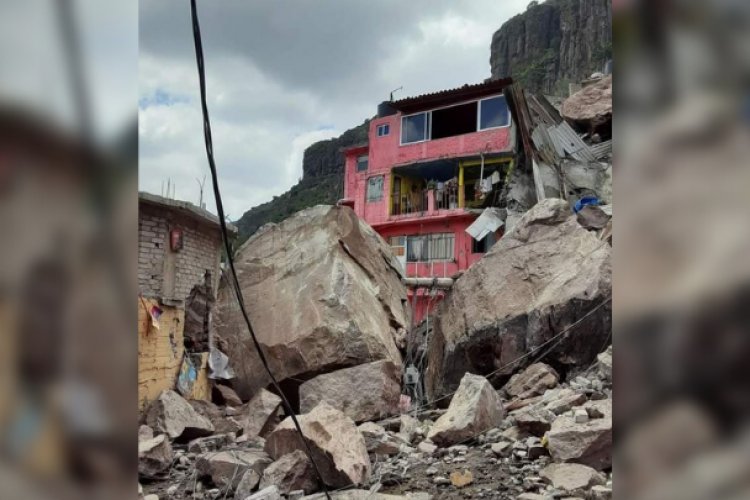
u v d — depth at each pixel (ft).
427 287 44.11
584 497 14.29
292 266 34.81
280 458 17.58
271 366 30.89
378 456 19.81
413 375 34.24
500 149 62.28
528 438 19.22
